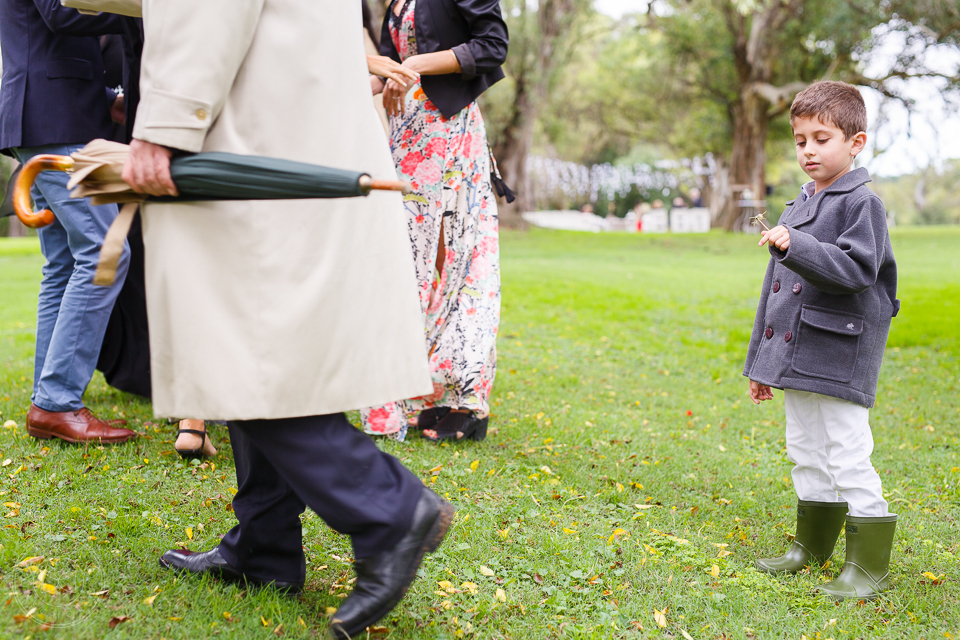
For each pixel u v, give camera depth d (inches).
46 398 121.1
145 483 107.9
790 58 986.7
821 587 92.7
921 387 226.5
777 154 1302.9
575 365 233.9
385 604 64.7
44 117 117.1
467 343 142.3
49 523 91.7
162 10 59.5
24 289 372.5
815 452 98.0
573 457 138.6
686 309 355.3
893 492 131.2
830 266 87.5
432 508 65.9
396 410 137.3
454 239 143.4
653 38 1144.2
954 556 104.0
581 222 1374.3
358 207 66.2
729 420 181.6
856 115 94.4
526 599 84.0
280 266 62.6
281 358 62.5
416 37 138.3
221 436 133.9
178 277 62.3
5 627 67.7
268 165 59.7
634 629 80.0
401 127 141.3
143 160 59.8
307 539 94.1
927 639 81.6
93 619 70.9
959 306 356.2
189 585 78.7
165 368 63.4
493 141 947.3
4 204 123.8
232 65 61.1
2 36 118.3
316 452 64.4
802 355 95.0
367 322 65.9
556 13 909.2
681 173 1856.5
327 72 65.7
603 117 1429.6
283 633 71.4
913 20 754.8
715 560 98.1
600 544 99.7
